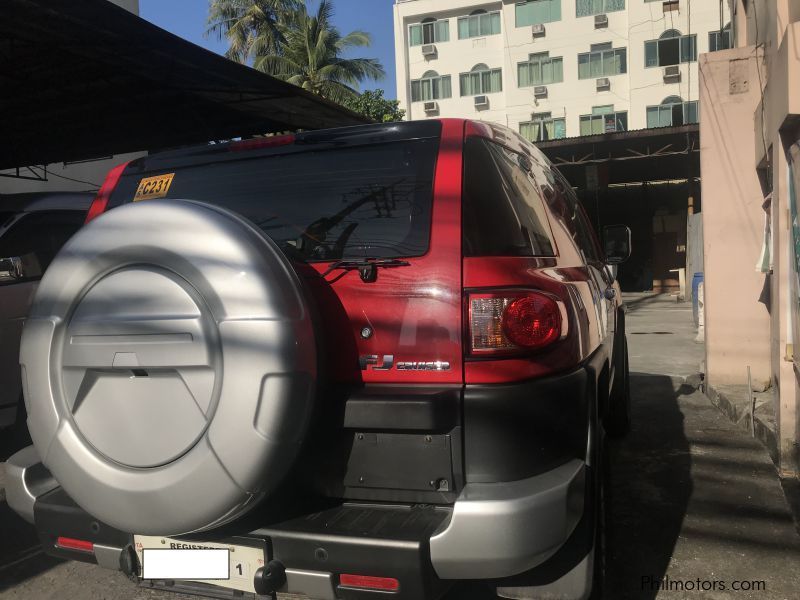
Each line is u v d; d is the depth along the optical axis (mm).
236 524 1978
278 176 2477
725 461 4336
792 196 3846
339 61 26500
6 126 11180
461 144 2279
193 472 1849
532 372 2025
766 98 4801
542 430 2012
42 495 2285
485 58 31422
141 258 1943
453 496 1988
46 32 7062
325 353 2084
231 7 27000
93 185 16312
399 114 25641
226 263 1867
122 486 1906
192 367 1863
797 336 3748
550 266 2371
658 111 28469
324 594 1879
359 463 2041
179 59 7934
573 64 29906
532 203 2564
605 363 2869
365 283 2107
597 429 2295
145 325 1903
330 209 2334
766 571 2914
